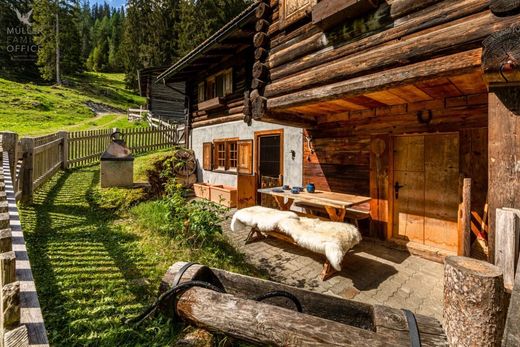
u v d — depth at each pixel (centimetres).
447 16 249
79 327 209
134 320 198
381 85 296
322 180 573
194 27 2570
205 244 426
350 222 529
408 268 397
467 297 115
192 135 1095
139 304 245
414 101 419
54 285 268
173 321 193
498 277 112
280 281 360
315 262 420
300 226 412
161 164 923
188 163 1011
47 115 1902
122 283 281
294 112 517
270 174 716
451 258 131
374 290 336
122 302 247
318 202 454
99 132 1156
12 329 112
